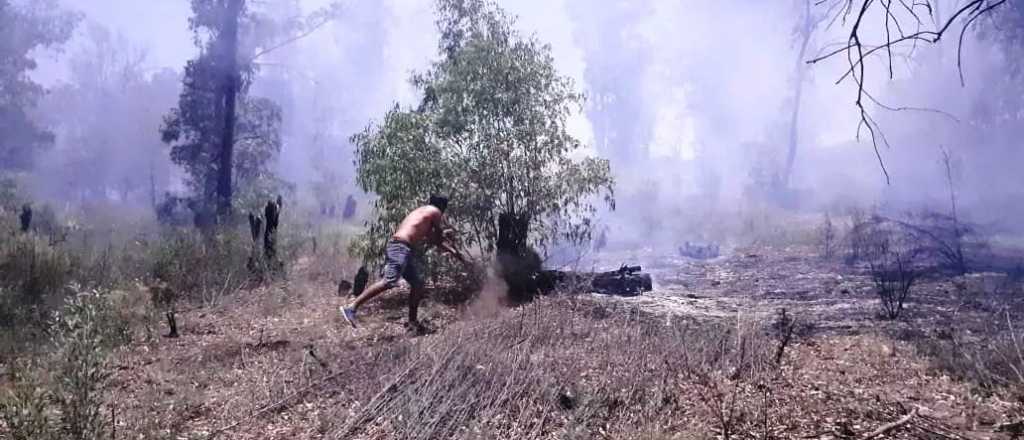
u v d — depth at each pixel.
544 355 5.55
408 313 8.27
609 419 4.39
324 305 8.97
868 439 4.02
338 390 5.02
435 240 7.86
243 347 6.50
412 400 4.43
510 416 4.41
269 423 4.52
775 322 7.78
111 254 11.29
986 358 5.45
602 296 9.21
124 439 4.16
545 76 10.15
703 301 9.32
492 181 9.93
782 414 4.40
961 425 4.23
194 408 4.81
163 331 7.38
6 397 4.42
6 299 7.55
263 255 11.21
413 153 9.71
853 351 6.09
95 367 4.17
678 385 4.94
